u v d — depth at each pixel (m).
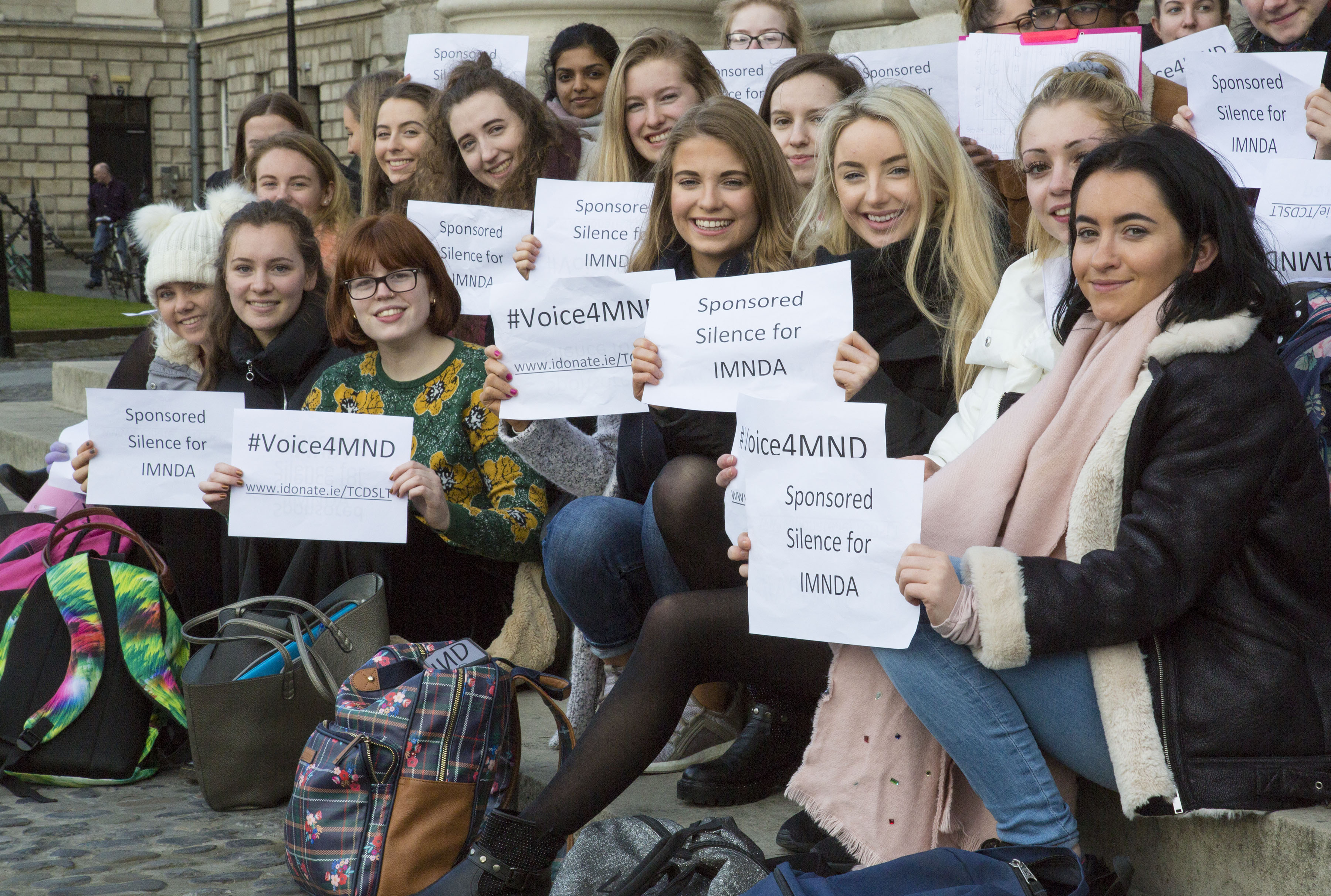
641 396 2.62
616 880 2.18
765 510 2.17
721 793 2.68
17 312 16.16
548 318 2.91
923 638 2.09
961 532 2.17
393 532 3.08
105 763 3.21
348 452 3.07
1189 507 1.91
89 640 3.24
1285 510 1.97
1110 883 2.01
